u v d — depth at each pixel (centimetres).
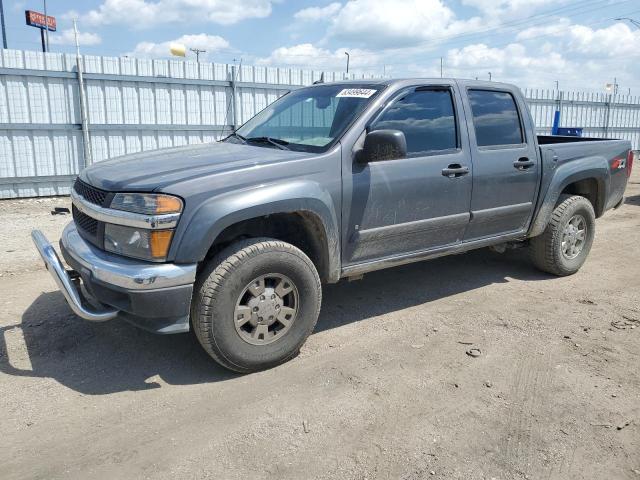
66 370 363
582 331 430
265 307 353
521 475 263
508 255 646
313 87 484
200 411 315
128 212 321
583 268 606
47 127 1065
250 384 346
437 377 356
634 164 1920
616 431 299
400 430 298
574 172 540
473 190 461
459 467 268
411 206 421
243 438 290
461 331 430
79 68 1064
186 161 369
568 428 301
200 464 269
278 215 375
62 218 888
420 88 434
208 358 381
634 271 596
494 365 373
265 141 430
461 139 453
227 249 340
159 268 315
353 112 404
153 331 326
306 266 362
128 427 299
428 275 573
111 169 369
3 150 1034
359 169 389
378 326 439
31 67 1030
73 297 325
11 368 365
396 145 362
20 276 557
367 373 361
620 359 383
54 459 272
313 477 261
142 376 356
